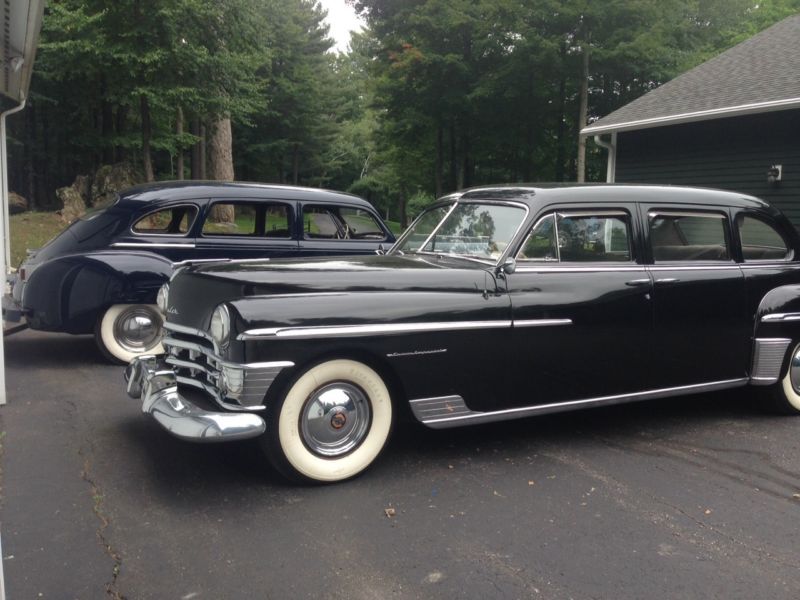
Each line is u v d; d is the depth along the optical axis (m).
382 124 28.80
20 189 24.86
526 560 2.97
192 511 3.38
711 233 4.87
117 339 6.39
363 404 3.77
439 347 3.84
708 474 4.00
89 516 3.30
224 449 4.25
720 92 12.85
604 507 3.52
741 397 5.70
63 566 2.83
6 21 4.42
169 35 13.70
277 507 3.44
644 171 14.24
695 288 4.65
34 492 3.57
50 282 6.16
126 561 2.89
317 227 7.50
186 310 3.96
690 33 21.50
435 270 3.99
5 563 2.85
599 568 2.92
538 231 4.24
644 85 22.09
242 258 6.97
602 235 4.47
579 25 18.28
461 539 3.15
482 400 4.03
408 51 20.88
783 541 3.20
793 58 12.88
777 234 5.21
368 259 4.45
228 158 22.73
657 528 3.30
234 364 3.41
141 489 3.63
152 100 14.10
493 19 19.00
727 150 12.52
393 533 3.19
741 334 4.87
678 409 5.34
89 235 6.47
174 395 3.64
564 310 4.20
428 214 5.09
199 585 2.72
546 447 4.41
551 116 23.41
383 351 3.69
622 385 4.48
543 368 4.18
